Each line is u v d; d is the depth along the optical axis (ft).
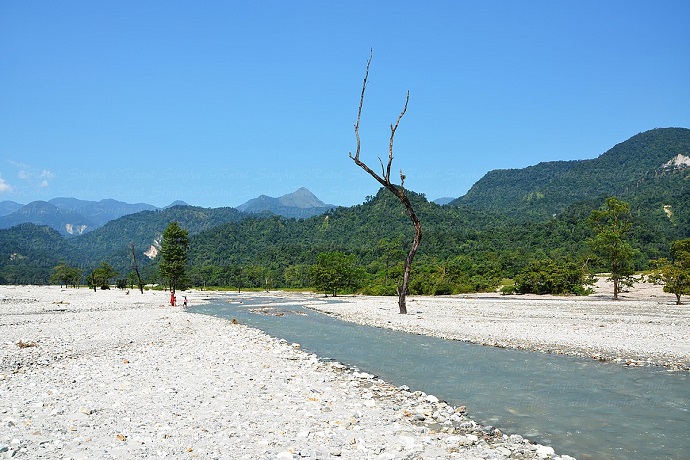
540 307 173.27
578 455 36.60
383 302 226.17
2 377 57.72
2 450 31.73
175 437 36.55
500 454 35.70
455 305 191.11
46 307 189.26
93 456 31.83
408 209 152.66
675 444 38.73
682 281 180.86
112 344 86.48
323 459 33.17
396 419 44.42
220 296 331.36
